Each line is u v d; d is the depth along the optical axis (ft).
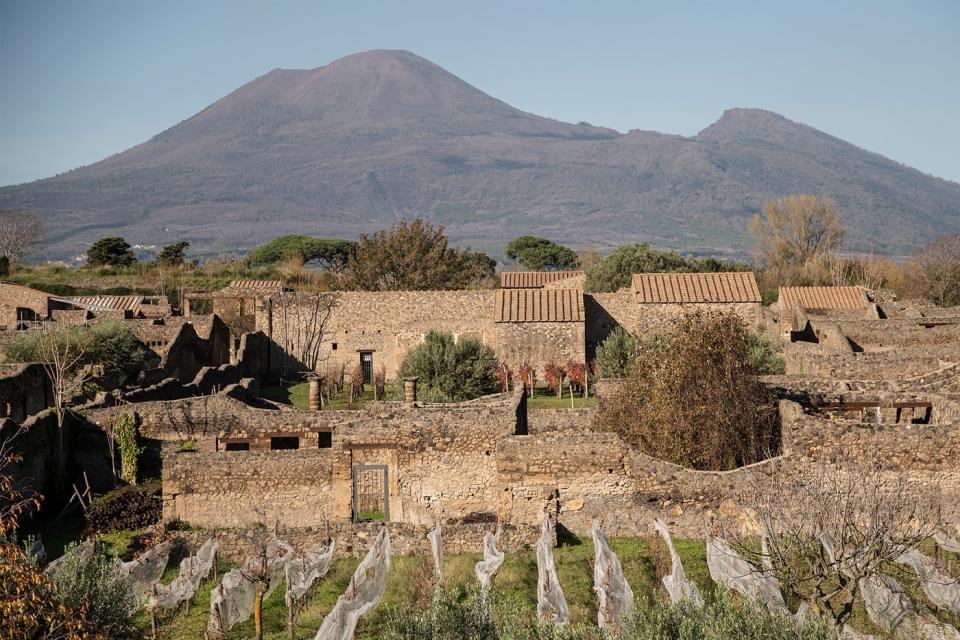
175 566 127.85
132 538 132.87
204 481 140.05
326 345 317.63
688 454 151.23
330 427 151.94
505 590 115.24
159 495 143.95
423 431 142.72
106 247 522.47
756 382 156.04
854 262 455.22
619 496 135.64
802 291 325.83
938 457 134.41
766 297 402.93
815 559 107.65
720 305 289.33
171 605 114.11
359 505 144.56
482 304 311.68
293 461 140.46
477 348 253.44
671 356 156.25
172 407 155.12
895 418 158.81
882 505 115.85
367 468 144.05
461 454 142.82
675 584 107.86
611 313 299.79
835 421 137.28
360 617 109.40
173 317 293.64
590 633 89.10
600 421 161.27
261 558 113.50
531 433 159.63
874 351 195.11
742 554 108.37
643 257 370.32
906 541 104.47
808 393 160.76
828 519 111.65
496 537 130.00
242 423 153.28
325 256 611.88
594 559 124.98
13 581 84.43
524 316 287.69
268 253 604.90
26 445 143.74
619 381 169.58
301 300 317.42
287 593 110.01
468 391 245.45
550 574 110.42
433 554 125.18
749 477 133.08
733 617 85.81
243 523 139.85
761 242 535.60
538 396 265.54
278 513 140.36
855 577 99.35
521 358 287.07
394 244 409.08
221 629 108.58
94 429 154.51
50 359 206.49
